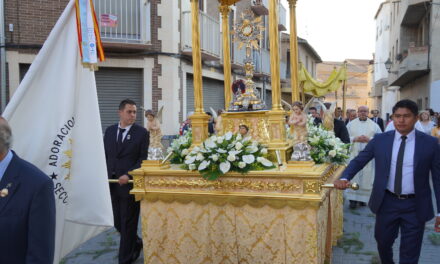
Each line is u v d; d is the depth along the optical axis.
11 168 1.91
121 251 4.11
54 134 2.49
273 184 3.27
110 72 10.02
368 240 5.07
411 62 16.22
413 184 3.11
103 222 2.59
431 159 3.07
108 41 9.59
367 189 6.84
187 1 10.96
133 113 4.25
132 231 4.14
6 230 1.83
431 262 4.32
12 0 9.02
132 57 9.99
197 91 4.19
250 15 4.29
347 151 4.60
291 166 3.29
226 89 4.81
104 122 10.04
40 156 2.45
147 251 3.71
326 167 3.69
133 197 4.12
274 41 3.76
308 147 3.39
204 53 11.05
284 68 22.61
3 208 1.84
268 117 3.93
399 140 3.21
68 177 2.53
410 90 21.69
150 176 3.66
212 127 8.80
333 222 4.56
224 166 3.31
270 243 3.32
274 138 3.74
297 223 3.22
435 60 15.62
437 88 14.30
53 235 1.94
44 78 2.46
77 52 2.55
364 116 7.37
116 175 4.16
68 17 2.52
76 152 2.56
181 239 3.61
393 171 3.19
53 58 2.49
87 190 2.57
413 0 16.20
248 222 3.38
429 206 3.09
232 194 3.38
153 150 3.77
